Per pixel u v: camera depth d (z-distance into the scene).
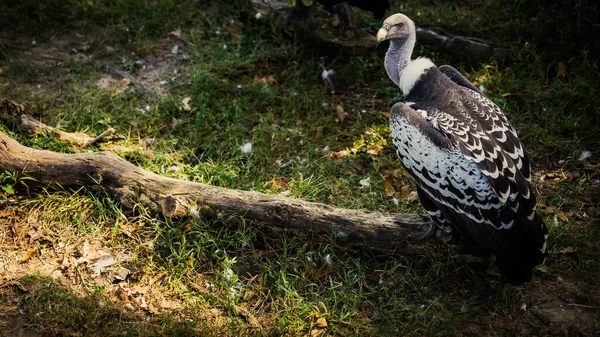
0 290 4.45
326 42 7.00
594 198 5.46
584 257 4.90
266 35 7.36
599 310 4.49
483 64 6.89
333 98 6.69
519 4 7.63
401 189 5.55
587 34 7.00
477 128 4.36
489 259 4.67
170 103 6.40
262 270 4.73
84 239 4.89
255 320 4.40
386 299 4.59
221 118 6.31
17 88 6.56
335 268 4.74
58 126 6.04
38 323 4.26
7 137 5.24
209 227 4.92
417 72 4.69
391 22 5.07
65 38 7.23
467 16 7.68
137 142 6.03
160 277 4.66
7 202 5.13
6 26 7.30
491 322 4.41
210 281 4.64
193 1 7.73
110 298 4.47
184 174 5.57
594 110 6.34
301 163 5.84
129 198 5.05
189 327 4.28
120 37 7.21
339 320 4.40
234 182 5.57
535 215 4.32
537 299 4.58
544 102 6.44
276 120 6.36
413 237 4.71
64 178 5.16
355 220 4.80
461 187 4.23
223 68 6.86
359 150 5.96
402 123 4.40
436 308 4.52
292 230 4.85
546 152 5.93
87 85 6.66
